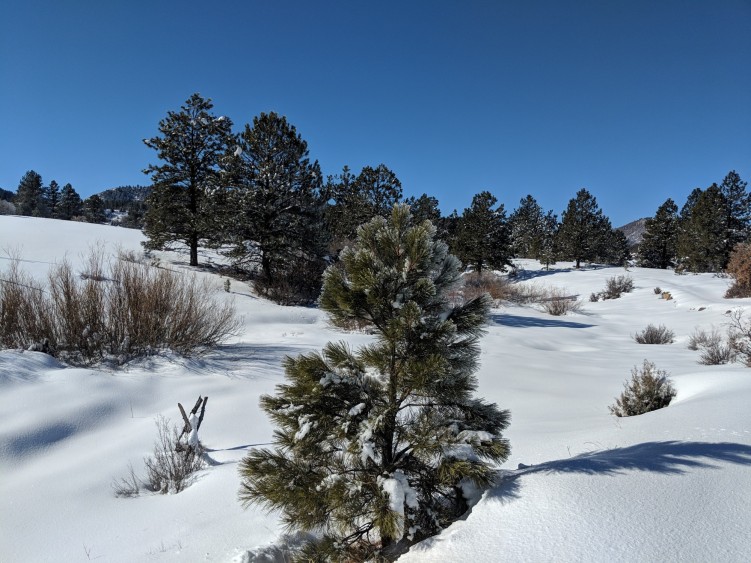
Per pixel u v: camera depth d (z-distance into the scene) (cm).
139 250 2359
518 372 970
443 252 314
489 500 276
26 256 1809
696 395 583
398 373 294
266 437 588
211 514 370
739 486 262
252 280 2117
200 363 918
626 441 394
